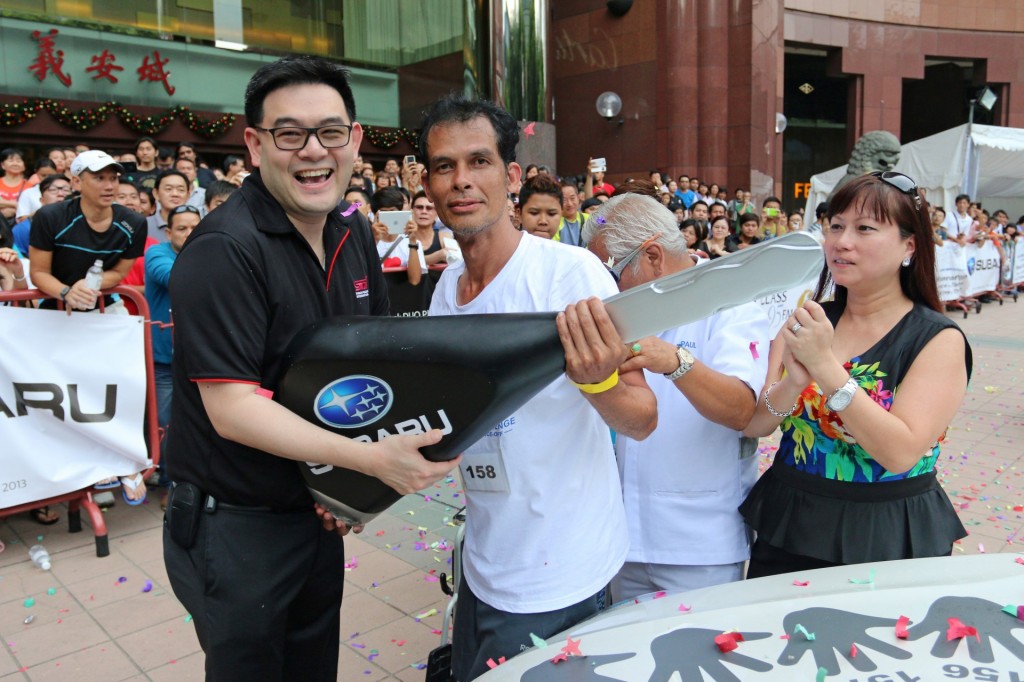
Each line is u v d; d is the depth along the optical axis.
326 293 1.71
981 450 5.16
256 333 1.54
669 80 15.27
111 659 2.79
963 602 1.27
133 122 12.20
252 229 1.57
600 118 16.23
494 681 1.26
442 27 14.88
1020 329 10.17
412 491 1.37
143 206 5.76
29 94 11.72
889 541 1.66
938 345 1.64
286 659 1.93
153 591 3.29
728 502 1.95
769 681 1.14
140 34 12.62
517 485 1.58
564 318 1.25
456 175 1.55
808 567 1.77
